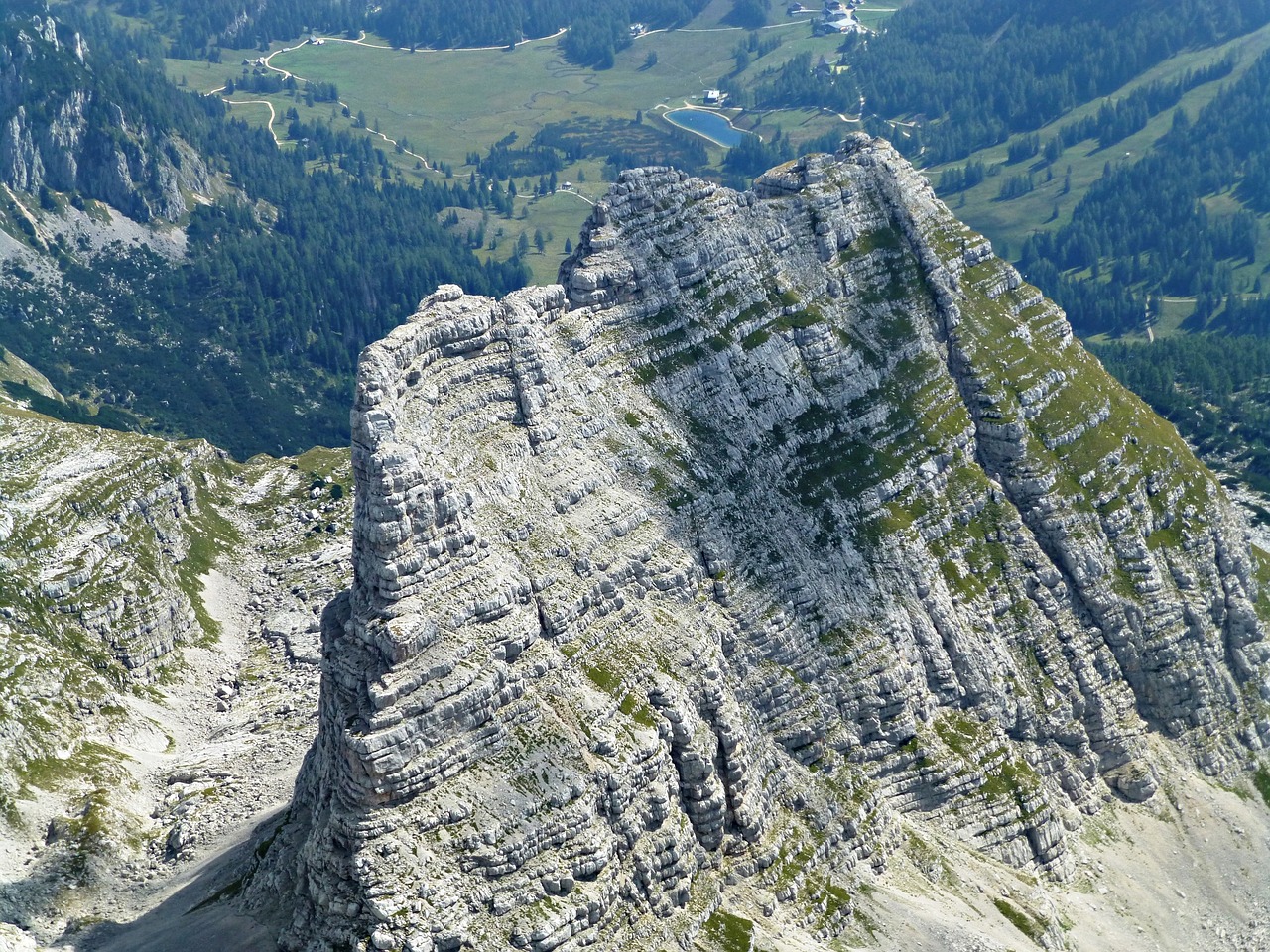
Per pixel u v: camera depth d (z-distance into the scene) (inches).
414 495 6338.6
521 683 6432.1
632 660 6973.4
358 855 5910.4
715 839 6968.5
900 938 7121.1
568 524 7219.5
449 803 6087.6
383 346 6614.2
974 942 7170.3
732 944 6594.5
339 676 6314.0
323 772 6422.2
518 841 6067.9
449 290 7249.0
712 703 7194.9
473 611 6432.1
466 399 7135.8
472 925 5890.8
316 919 6013.8
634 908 6397.6
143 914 7042.3
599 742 6466.5
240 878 6796.3
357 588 6476.4
